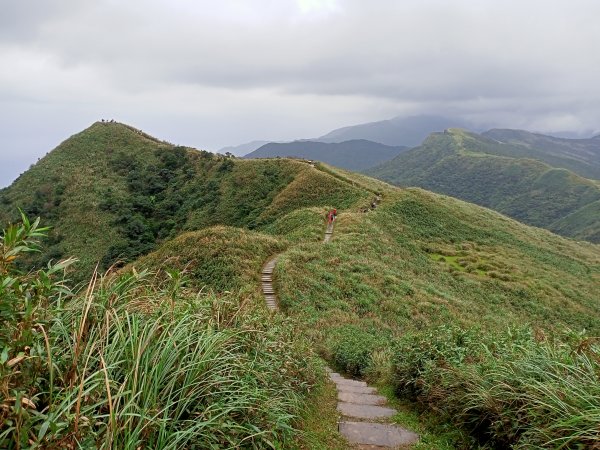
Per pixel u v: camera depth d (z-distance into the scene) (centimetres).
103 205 5566
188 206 5597
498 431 477
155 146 7294
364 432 576
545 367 477
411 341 815
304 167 5634
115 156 7025
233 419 379
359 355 1235
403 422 623
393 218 4191
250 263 2422
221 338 424
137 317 383
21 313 284
